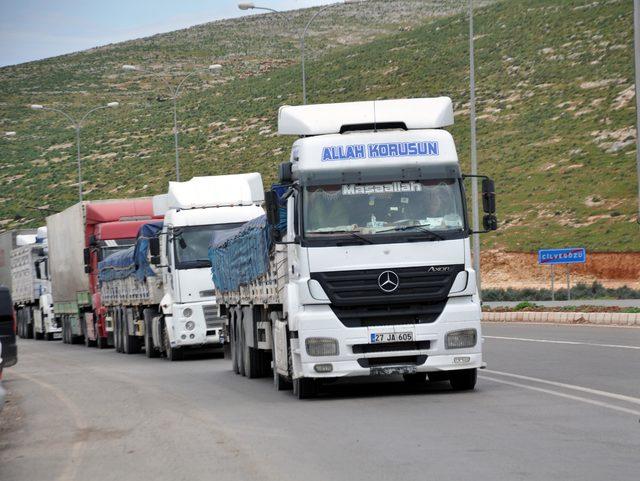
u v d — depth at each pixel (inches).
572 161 3750.0
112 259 1674.5
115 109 7770.7
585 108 4234.7
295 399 792.9
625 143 3742.6
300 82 6102.4
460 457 491.2
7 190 5487.2
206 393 884.6
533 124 4284.0
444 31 6063.0
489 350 1157.7
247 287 994.7
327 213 753.0
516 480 430.9
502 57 5216.5
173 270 1334.9
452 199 764.0
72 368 1339.8
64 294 2086.6
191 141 5565.9
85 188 5191.9
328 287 742.5
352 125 789.9
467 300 757.3
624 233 2979.8
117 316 1695.4
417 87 5226.4
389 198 759.1
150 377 1106.7
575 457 477.4
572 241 3036.4
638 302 1920.5
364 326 745.6
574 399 687.7
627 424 570.9
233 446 565.9
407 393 791.1
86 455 575.5
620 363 930.7
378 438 563.5
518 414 629.9
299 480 455.5
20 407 877.8
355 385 882.8
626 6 5167.3
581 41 4977.9
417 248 748.6
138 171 5270.7
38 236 2480.3
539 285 2883.9
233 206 1354.6
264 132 5369.1
